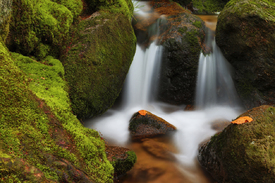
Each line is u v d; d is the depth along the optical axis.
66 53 3.80
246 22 4.66
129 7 5.30
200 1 8.10
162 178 3.23
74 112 3.51
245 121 2.83
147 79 5.59
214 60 5.55
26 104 2.09
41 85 3.00
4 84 1.96
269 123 2.84
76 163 2.15
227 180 2.94
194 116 5.21
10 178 1.56
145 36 5.77
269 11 4.62
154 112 5.28
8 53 2.36
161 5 6.88
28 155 1.79
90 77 3.67
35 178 1.70
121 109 5.18
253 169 2.59
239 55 5.07
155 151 3.83
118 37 4.27
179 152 3.87
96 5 4.50
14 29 3.08
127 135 4.17
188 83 5.49
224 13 5.12
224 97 5.75
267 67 4.72
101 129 4.23
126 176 3.17
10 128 1.84
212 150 3.25
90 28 3.98
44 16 3.43
